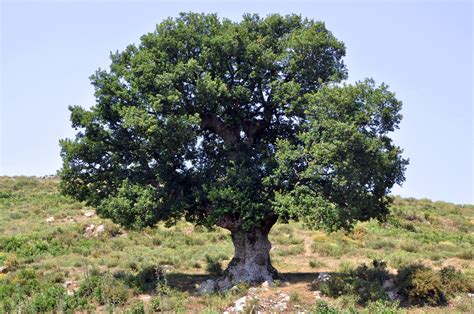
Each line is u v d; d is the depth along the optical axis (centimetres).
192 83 2175
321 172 1919
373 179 1986
